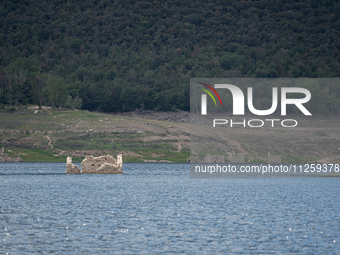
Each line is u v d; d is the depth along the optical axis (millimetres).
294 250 70000
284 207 118438
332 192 162500
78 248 70188
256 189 175250
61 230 83688
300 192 162375
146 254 66875
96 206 117688
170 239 76750
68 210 109562
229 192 161625
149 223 91500
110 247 70938
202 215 103000
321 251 69500
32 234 80188
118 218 97562
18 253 67188
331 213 107375
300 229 86125
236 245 72812
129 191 161500
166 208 114938
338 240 76750
